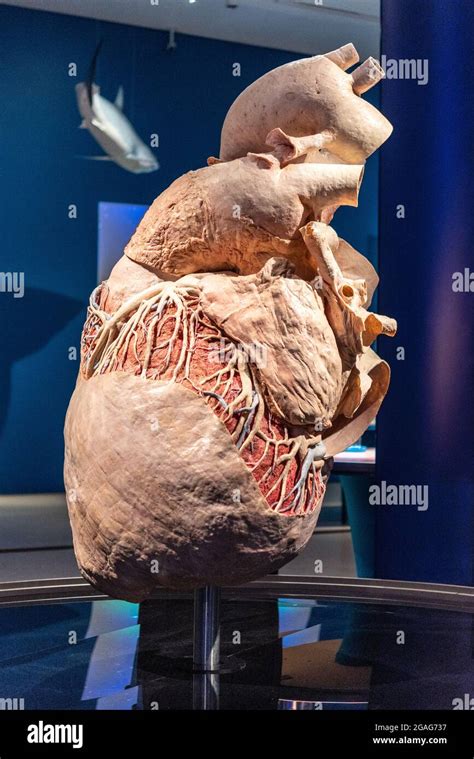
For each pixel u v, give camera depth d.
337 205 2.15
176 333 1.97
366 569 4.11
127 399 1.94
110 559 1.98
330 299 2.05
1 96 4.79
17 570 4.25
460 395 3.03
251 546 1.94
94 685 2.00
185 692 1.97
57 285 5.18
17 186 4.97
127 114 4.98
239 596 2.74
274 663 2.16
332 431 2.29
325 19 4.73
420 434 3.09
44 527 5.02
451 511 3.05
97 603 2.63
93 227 5.20
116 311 2.08
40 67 4.83
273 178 2.02
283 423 1.98
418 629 2.42
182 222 2.07
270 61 5.21
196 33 5.03
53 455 5.31
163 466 1.90
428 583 2.79
